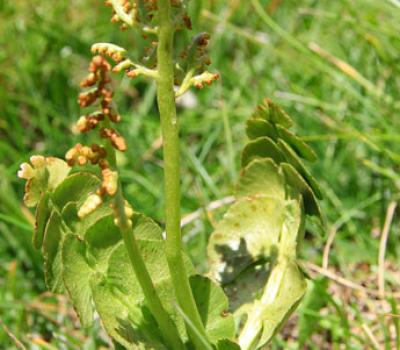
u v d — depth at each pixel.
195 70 0.10
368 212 0.18
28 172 0.11
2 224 0.18
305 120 0.20
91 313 0.11
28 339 0.15
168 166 0.10
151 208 0.19
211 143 0.20
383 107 0.19
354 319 0.16
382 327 0.14
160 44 0.10
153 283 0.11
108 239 0.11
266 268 0.12
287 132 0.12
